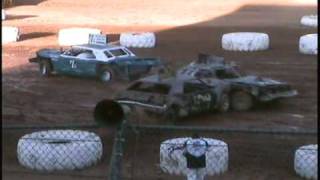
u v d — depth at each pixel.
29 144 21.48
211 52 54.84
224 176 21.02
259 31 70.12
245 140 26.42
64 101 35.22
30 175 20.66
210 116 31.44
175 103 28.98
